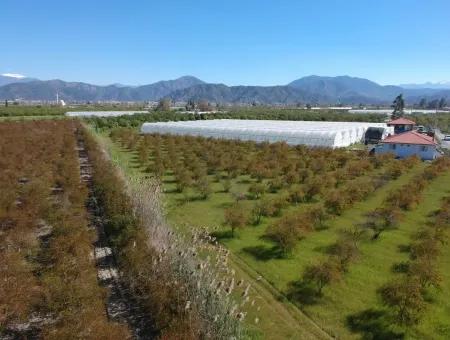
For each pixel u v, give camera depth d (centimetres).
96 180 2698
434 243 1942
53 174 3064
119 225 1845
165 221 2009
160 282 1342
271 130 5988
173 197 3005
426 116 11306
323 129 6012
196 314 1175
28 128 5894
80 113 11294
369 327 1387
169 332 1134
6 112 9219
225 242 2134
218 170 3884
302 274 1731
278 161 4116
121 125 8444
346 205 2652
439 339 1317
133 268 1466
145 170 3934
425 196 3155
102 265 1714
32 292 1316
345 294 1597
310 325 1405
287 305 1533
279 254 1975
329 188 3159
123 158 4531
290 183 3309
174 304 1249
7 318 1216
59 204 2295
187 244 1641
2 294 1242
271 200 2680
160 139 5944
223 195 3098
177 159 4291
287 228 2020
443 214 2453
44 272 1469
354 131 6328
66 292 1242
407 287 1401
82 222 1953
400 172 3847
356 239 2123
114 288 1529
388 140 5262
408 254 1989
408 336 1336
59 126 6600
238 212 2306
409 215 2639
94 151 3978
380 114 12306
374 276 1750
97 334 1086
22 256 1591
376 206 2830
